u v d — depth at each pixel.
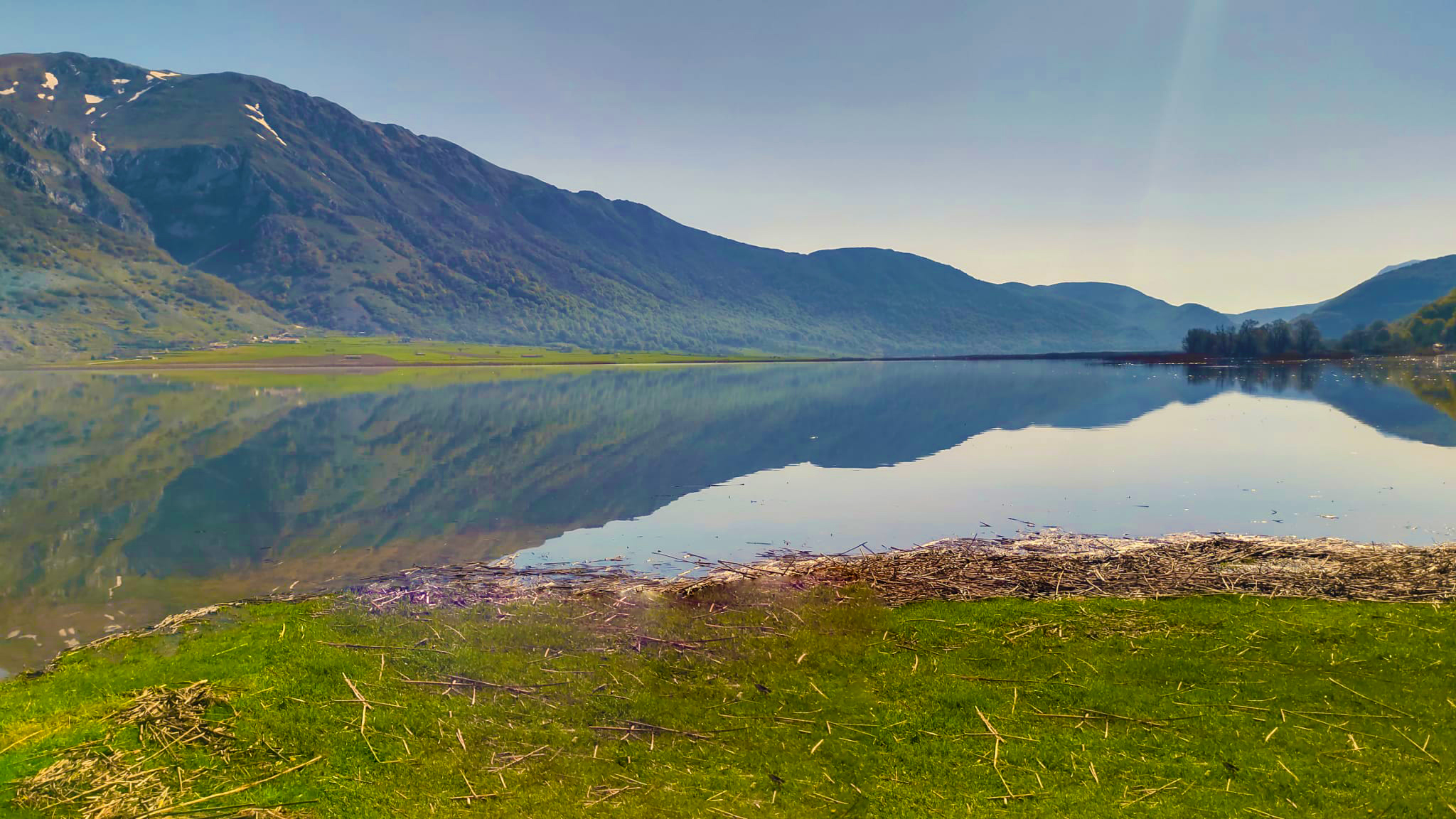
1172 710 9.46
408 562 18.19
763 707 9.80
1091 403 58.50
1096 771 8.24
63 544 19.77
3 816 7.75
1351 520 21.38
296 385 92.31
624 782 8.23
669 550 19.31
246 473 30.48
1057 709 9.61
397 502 25.08
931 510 23.53
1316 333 125.75
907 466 31.72
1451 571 14.61
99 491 26.84
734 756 8.73
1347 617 12.36
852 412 55.56
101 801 7.98
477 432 44.19
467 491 27.08
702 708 9.82
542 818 7.63
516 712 9.77
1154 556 16.56
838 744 8.93
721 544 19.88
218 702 10.11
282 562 18.19
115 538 20.38
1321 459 31.27
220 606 14.22
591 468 31.75
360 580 16.75
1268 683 10.08
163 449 37.09
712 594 14.25
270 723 9.55
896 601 13.80
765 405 62.12
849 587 14.57
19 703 10.23
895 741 8.96
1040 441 38.50
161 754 8.91
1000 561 16.45
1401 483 26.22
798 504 24.55
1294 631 11.80
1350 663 10.62
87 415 53.50
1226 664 10.70
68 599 15.40
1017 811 7.60
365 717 9.68
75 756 8.84
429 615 13.23
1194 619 12.47
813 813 7.65
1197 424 44.03
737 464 32.59
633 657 11.34
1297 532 20.38
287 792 8.16
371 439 41.16
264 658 11.48
